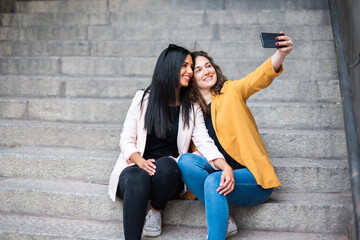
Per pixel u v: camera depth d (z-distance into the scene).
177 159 2.07
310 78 3.23
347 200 2.12
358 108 2.37
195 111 2.14
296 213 2.07
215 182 1.83
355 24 2.57
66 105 2.97
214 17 4.01
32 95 3.27
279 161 2.42
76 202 2.23
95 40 3.95
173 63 2.07
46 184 2.39
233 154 2.04
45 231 2.06
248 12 3.98
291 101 3.03
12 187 2.31
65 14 4.14
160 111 2.11
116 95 3.23
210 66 2.17
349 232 1.97
